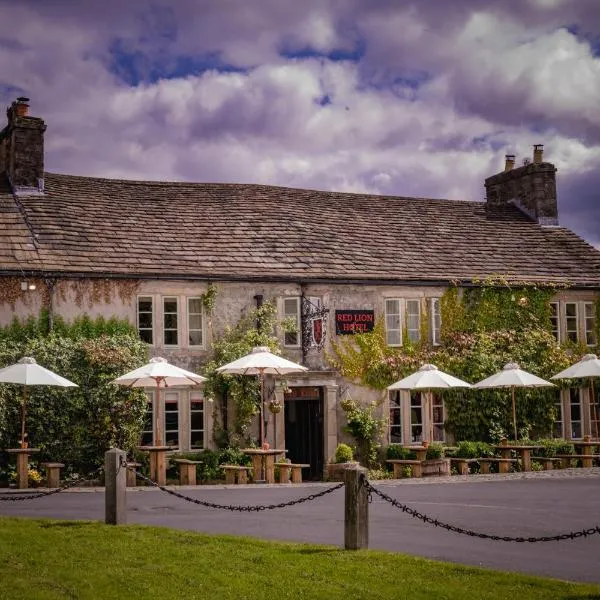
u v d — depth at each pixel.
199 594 9.63
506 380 24.89
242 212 28.02
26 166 25.91
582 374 25.83
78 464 22.58
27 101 26.17
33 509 15.58
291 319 25.50
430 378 23.92
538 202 32.66
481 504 17.00
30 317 22.70
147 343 23.92
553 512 15.89
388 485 20.81
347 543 11.73
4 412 21.92
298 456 26.02
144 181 29.11
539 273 29.36
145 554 11.29
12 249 23.19
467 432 27.44
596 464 27.62
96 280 23.44
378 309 26.67
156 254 24.75
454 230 30.81
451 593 9.66
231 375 24.31
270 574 10.40
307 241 27.27
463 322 27.86
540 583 10.07
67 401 22.53
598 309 29.78
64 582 9.98
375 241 28.61
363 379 26.25
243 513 15.50
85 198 26.67
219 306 24.78
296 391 25.53
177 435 24.06
